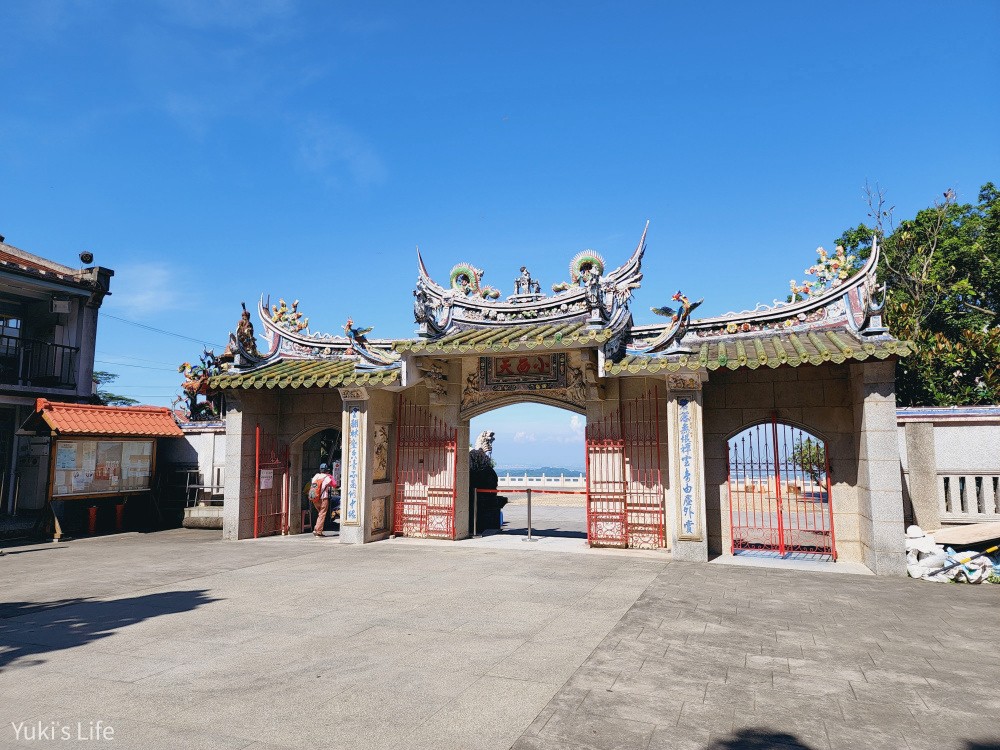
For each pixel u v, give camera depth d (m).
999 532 10.41
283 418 16.58
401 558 12.23
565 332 13.17
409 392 15.68
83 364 19.92
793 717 4.84
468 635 6.93
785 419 12.50
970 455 11.88
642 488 13.33
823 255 12.67
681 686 5.46
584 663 6.03
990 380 15.05
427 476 15.22
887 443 10.75
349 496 14.48
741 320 13.15
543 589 9.34
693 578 10.21
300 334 16.91
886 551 10.55
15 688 5.33
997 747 4.38
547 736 4.47
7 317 19.89
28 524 16.27
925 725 4.73
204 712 4.84
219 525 17.62
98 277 20.20
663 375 12.12
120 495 17.31
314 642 6.66
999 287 21.33
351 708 4.93
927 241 22.20
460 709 4.93
